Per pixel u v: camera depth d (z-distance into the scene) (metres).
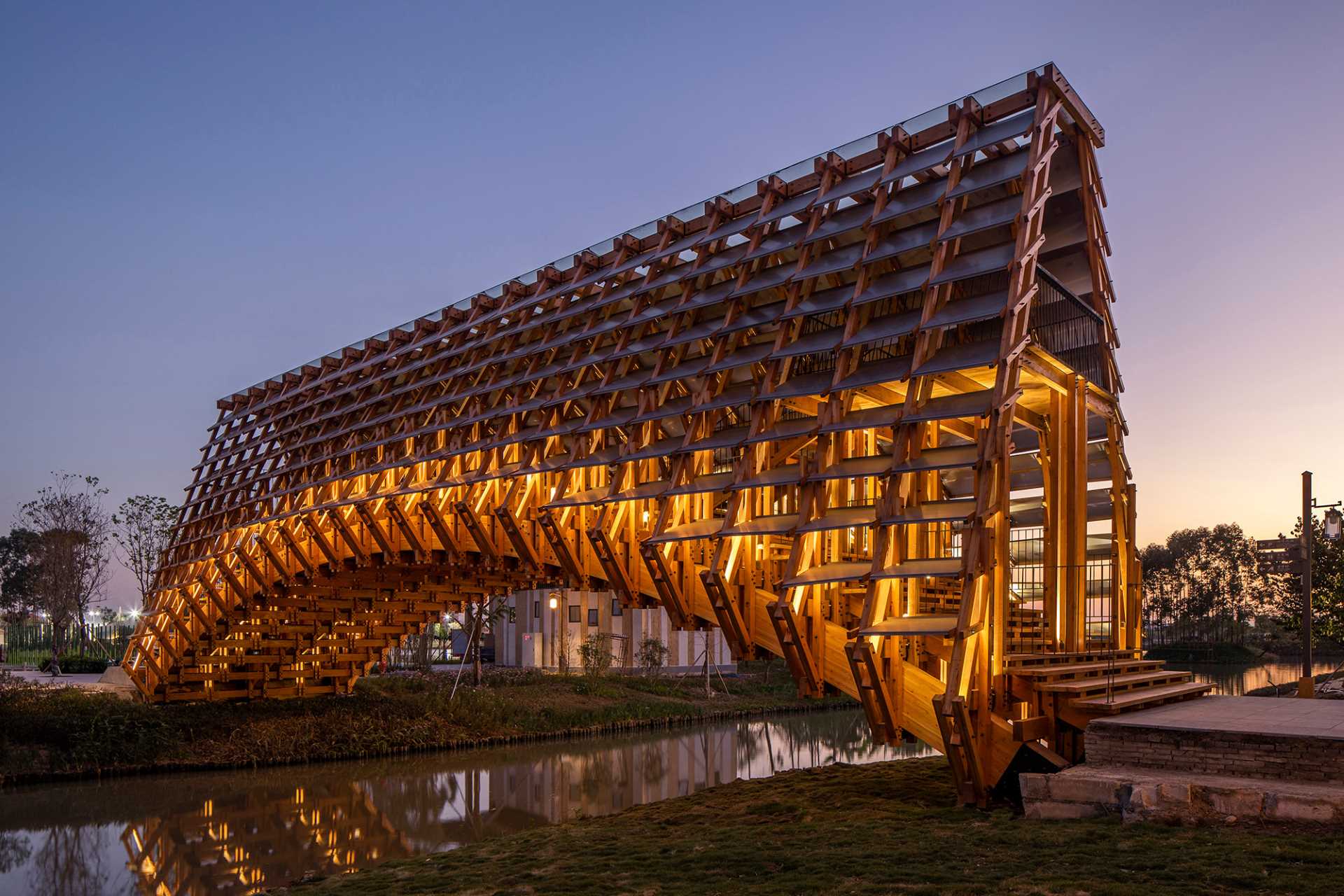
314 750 33.75
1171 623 94.69
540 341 26.09
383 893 13.38
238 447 39.25
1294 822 10.67
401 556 29.17
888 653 16.31
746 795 19.08
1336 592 43.41
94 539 66.81
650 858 13.52
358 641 40.41
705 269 21.84
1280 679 48.09
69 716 31.86
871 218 19.05
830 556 18.03
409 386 29.94
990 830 12.53
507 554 25.55
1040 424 21.09
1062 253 21.16
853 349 18.20
